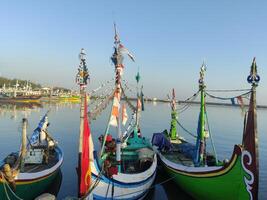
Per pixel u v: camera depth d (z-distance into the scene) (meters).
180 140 26.31
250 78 11.91
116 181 13.53
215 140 42.22
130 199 14.32
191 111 124.50
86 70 11.55
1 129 42.56
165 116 85.12
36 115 64.62
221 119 86.06
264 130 60.00
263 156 31.86
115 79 14.24
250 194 11.94
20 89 146.00
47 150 18.38
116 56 14.23
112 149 17.34
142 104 24.66
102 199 13.08
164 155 21.47
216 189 13.97
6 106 86.94
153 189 18.58
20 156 14.83
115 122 14.30
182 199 17.16
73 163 23.77
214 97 15.22
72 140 35.41
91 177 12.45
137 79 22.81
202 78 16.89
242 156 12.23
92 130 47.00
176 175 17.61
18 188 13.23
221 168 13.43
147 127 54.72
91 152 12.20
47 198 12.21
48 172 16.17
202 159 16.69
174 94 26.62
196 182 15.16
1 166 15.06
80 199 11.44
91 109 12.58
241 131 54.47
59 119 60.81
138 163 17.91
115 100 14.27
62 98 126.44
